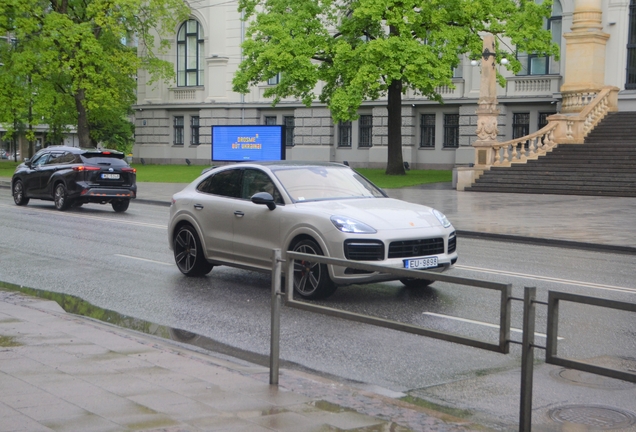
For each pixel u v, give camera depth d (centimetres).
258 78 3462
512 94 3994
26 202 2427
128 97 5172
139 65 4594
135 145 5634
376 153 4506
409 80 3164
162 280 1106
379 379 627
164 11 4650
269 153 3453
